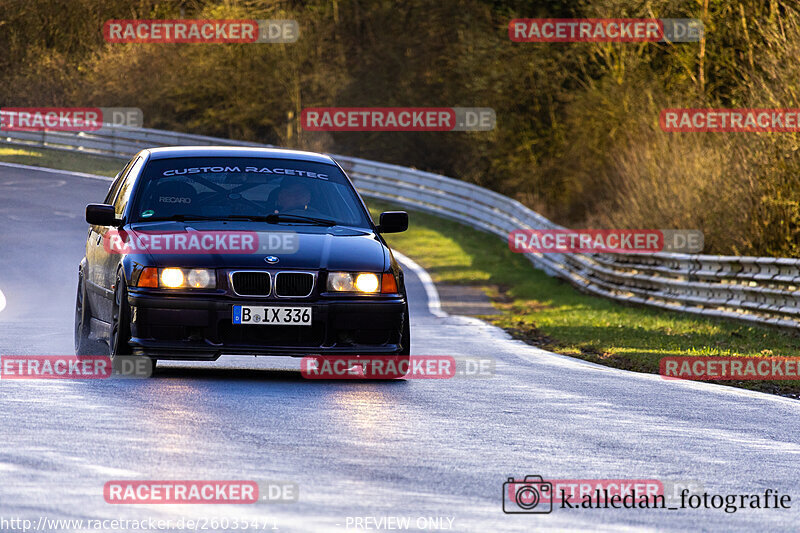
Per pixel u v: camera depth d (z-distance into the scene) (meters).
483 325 58.19
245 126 167.75
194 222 31.00
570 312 70.12
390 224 33.69
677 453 22.11
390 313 29.80
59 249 79.62
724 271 62.94
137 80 163.38
